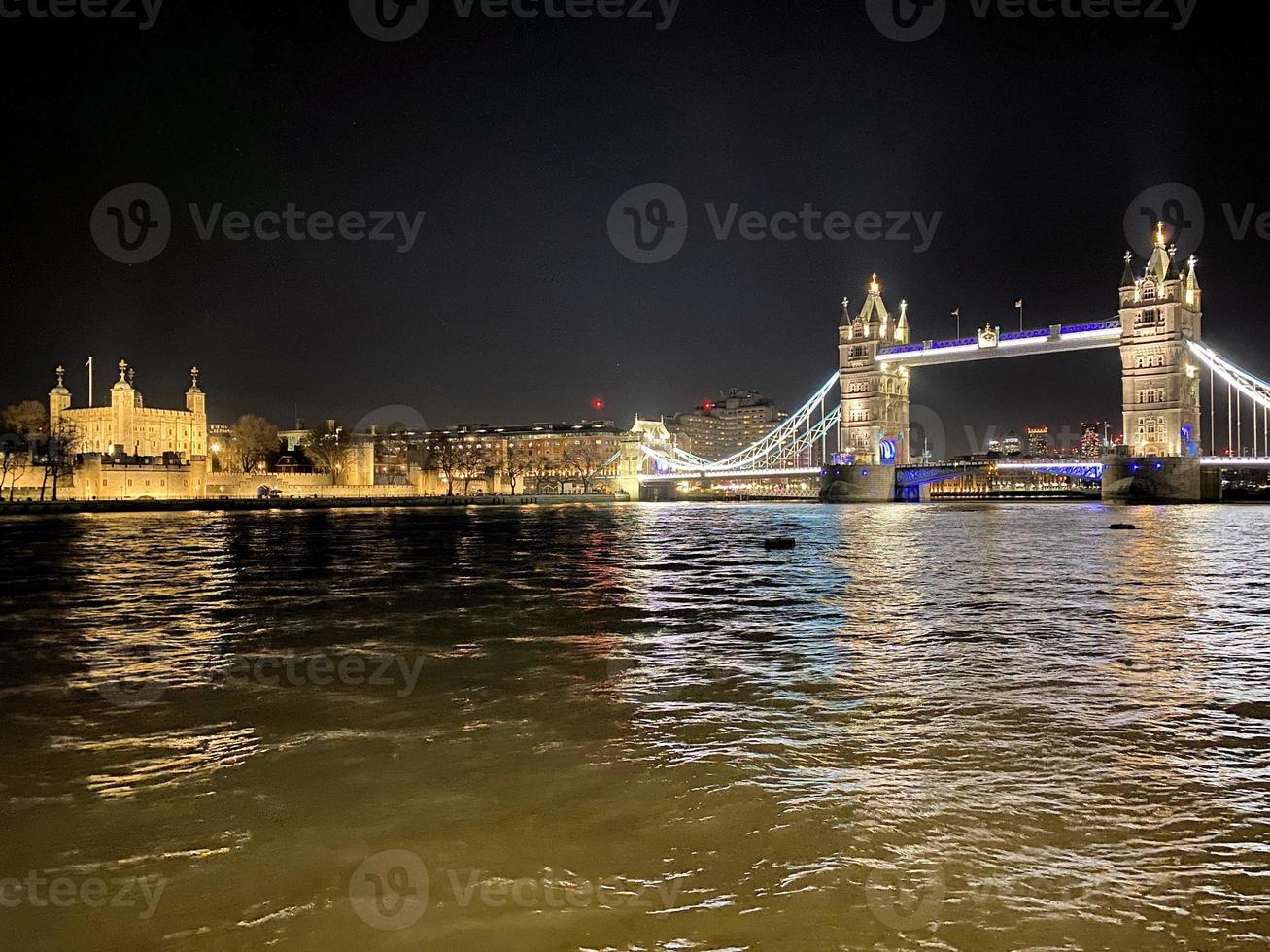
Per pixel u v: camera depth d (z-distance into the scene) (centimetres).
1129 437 17750
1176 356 17262
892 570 4359
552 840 1041
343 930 852
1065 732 1448
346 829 1083
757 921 858
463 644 2328
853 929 841
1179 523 9506
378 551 5834
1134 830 1052
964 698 1686
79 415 17888
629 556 5397
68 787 1234
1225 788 1187
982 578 3969
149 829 1088
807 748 1376
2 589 3659
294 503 14900
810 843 1023
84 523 9912
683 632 2497
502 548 6109
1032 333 19150
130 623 2734
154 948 824
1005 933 831
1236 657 2095
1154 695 1709
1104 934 828
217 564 4803
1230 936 822
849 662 2056
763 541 6825
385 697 1739
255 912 887
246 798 1188
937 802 1143
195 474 15138
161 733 1489
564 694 1752
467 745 1410
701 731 1475
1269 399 16375
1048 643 2292
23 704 1688
